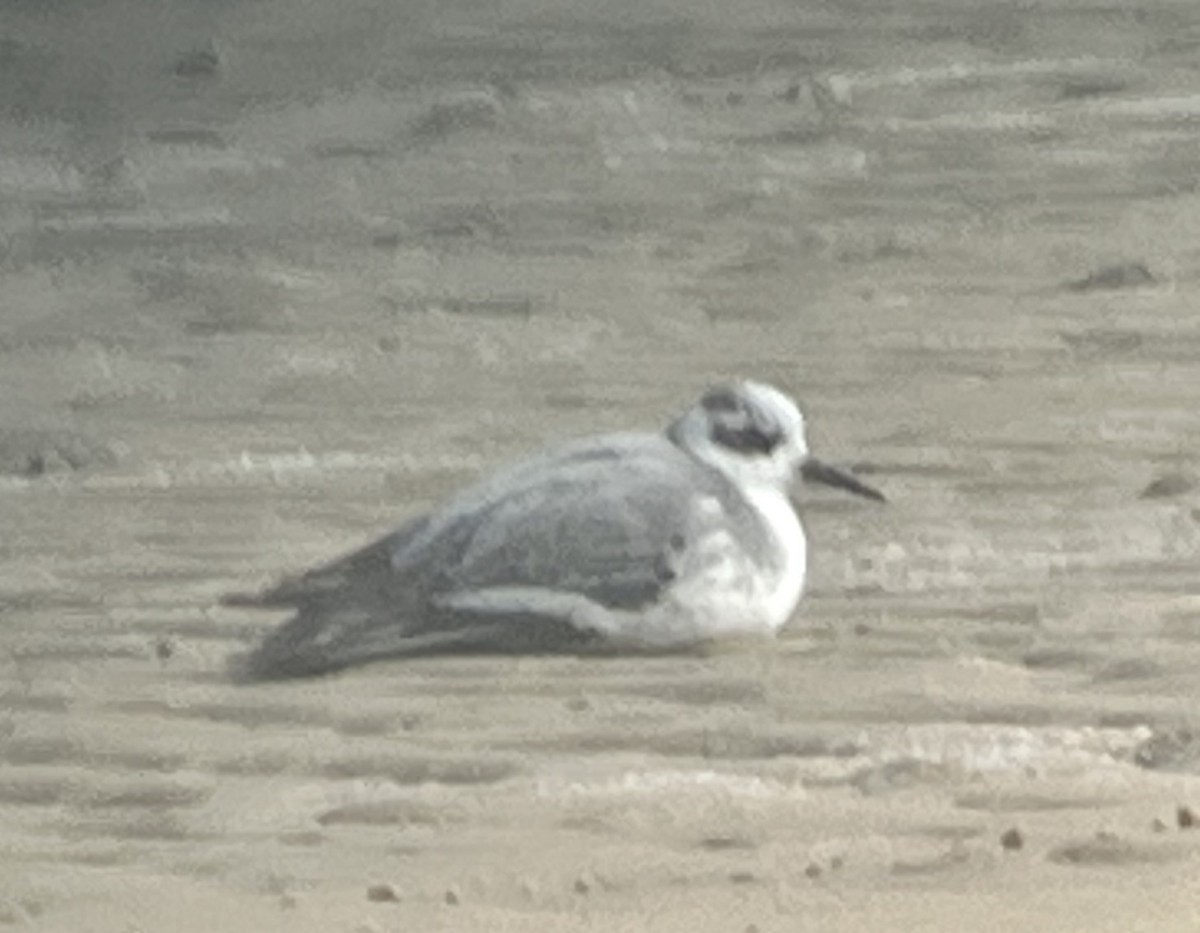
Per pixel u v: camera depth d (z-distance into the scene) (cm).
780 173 2369
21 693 1328
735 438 1329
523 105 2616
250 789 1195
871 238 2170
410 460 1711
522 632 1298
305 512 1616
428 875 1076
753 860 1064
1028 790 1134
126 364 2003
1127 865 1030
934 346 1883
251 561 1528
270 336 2048
